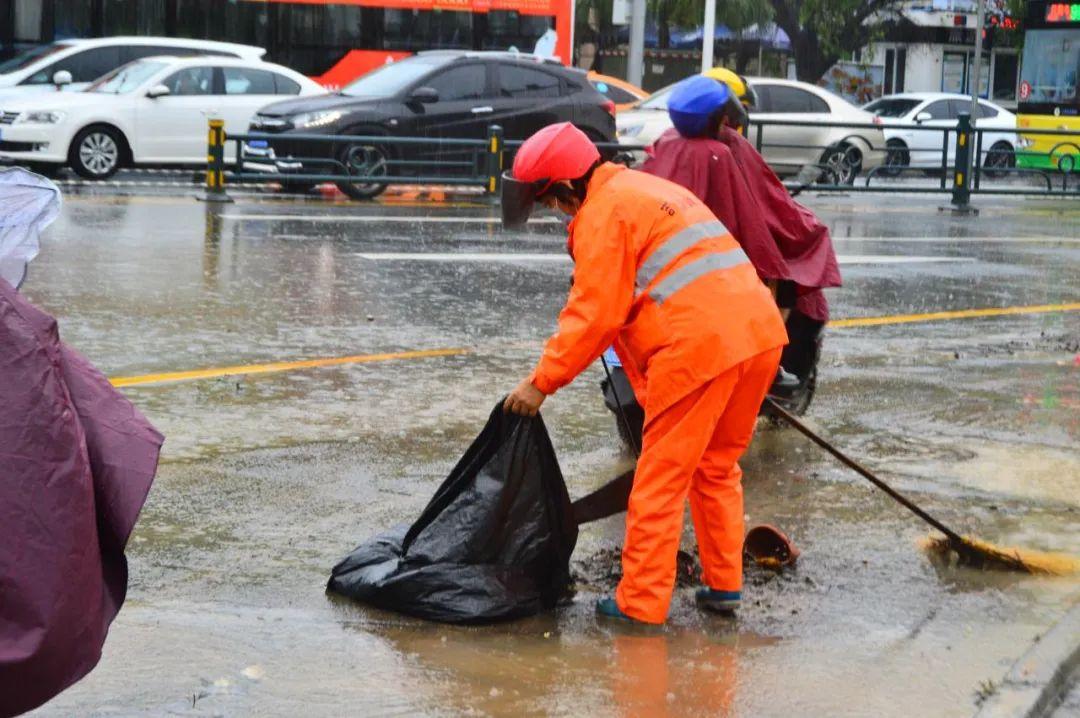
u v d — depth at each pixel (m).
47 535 3.23
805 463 7.96
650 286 5.16
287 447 7.86
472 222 19.30
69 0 27.47
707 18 37.03
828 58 46.06
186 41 26.00
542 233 18.44
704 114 7.07
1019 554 6.37
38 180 4.04
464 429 8.45
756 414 5.43
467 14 29.86
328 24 29.09
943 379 10.35
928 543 6.57
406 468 7.55
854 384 10.09
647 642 5.23
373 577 5.49
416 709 4.51
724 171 7.05
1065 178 27.38
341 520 6.60
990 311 13.61
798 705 4.69
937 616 5.64
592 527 6.67
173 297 12.38
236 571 5.84
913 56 53.69
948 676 5.00
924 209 25.02
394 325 11.66
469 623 5.29
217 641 5.04
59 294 12.24
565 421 8.77
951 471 7.84
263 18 28.73
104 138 22.81
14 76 24.97
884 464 7.96
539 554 5.45
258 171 21.83
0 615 3.21
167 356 10.05
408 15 29.50
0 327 3.28
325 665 4.86
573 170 5.21
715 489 5.49
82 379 3.48
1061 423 9.06
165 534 6.29
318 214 19.47
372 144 21.89
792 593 5.86
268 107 22.23
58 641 3.24
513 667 4.91
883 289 14.78
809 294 7.97
